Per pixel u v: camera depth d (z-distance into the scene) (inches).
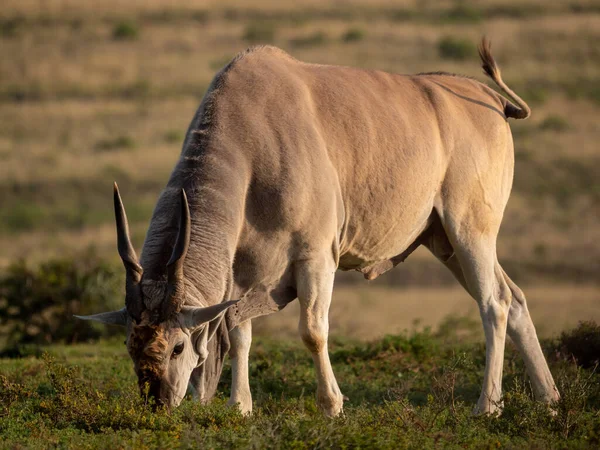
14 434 934.4
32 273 1862.7
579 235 4151.1
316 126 1063.0
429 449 855.7
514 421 983.0
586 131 5762.8
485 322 1164.5
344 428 858.1
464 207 1167.0
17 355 1636.3
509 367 1325.0
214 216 991.6
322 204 1040.2
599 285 3553.2
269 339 1660.9
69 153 5305.1
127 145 5462.6
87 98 6663.4
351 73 1138.0
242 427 903.1
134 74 7224.4
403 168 1112.2
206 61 7657.5
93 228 4202.8
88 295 1841.8
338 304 2989.7
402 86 1164.5
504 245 4013.3
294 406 1051.9
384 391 1217.4
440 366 1331.2
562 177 4921.3
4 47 7859.3
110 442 845.8
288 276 1053.8
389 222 1122.0
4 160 5128.0
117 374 1266.0
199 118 1053.2
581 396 1007.0
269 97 1054.4
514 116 1238.3
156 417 904.3
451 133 1163.3
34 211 4389.8
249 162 1023.6
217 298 979.3
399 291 3417.8
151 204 4525.1
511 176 1238.9
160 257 942.4
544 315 2662.4
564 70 7170.3
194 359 951.0
